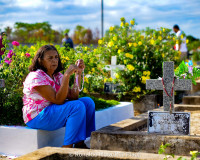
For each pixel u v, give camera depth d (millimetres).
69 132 3420
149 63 6891
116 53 7242
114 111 5000
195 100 6887
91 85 6652
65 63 5582
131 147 3375
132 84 6461
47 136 3727
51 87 3510
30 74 3592
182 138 3215
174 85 3646
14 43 5039
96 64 6266
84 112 3471
